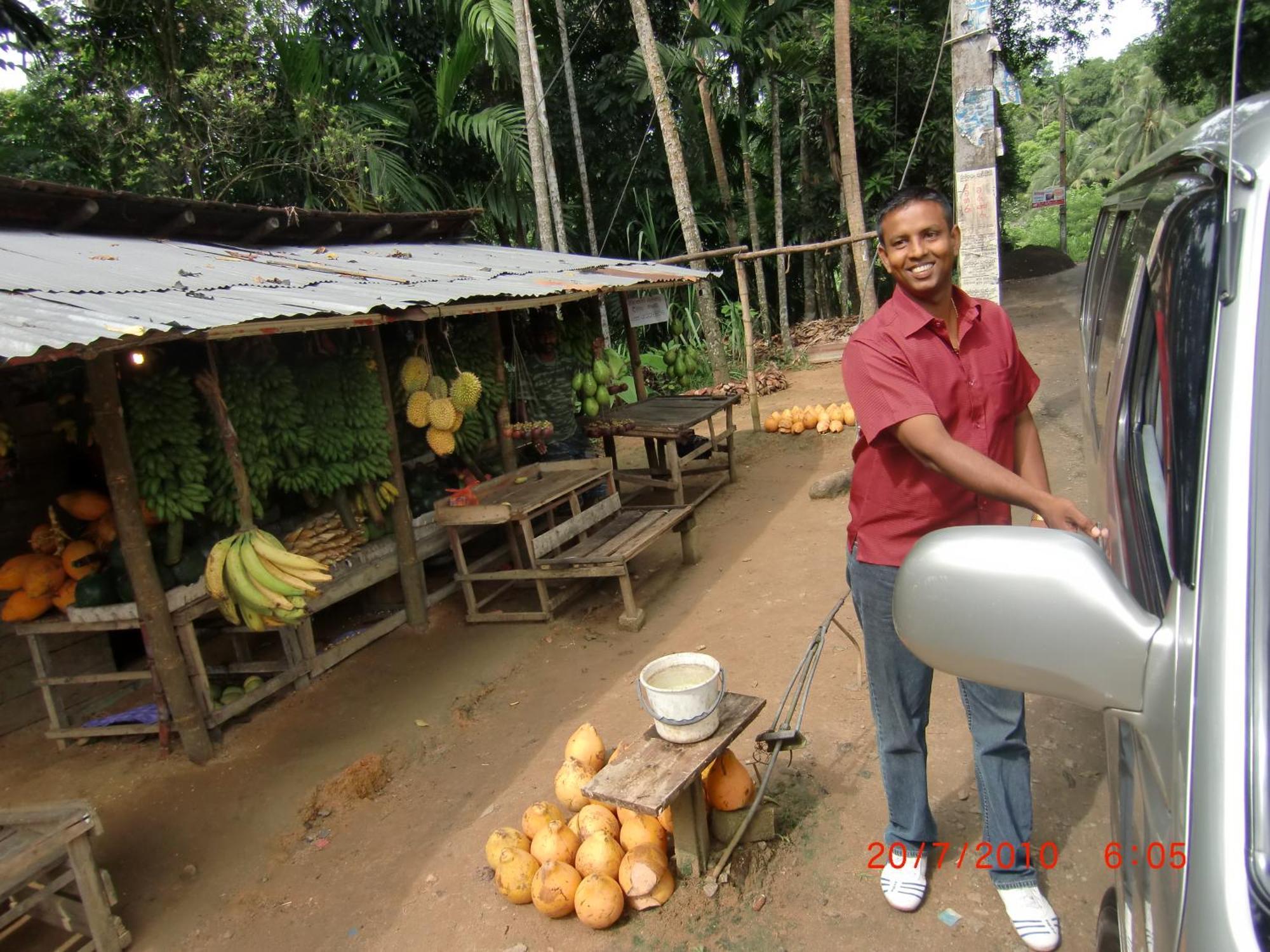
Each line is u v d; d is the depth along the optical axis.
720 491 7.61
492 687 4.66
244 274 4.88
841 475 7.02
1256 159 1.44
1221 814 1.07
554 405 7.42
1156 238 1.99
